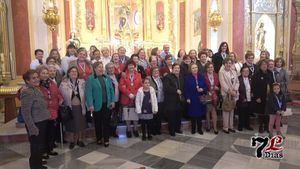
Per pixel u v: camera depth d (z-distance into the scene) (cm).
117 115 605
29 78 416
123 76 591
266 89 615
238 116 648
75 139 552
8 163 475
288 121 726
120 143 564
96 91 535
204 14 1076
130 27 1307
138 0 1309
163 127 650
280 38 1163
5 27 871
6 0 879
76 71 536
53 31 887
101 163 463
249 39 1115
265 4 1130
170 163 458
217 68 684
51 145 503
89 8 1234
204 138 587
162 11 1331
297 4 1052
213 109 621
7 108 744
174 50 1327
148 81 577
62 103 515
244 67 633
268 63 625
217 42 1030
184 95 619
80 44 1180
